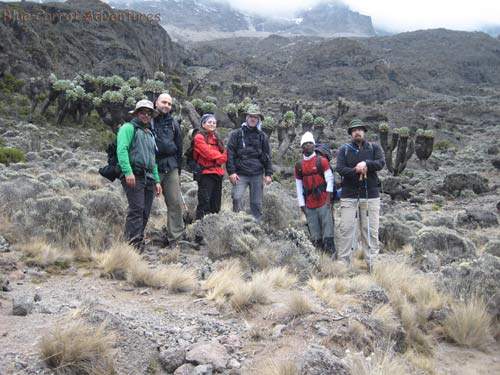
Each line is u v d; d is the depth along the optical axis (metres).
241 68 127.31
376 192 6.87
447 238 7.98
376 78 128.12
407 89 122.56
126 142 5.95
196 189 9.30
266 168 7.65
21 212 6.28
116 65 51.94
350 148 6.80
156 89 24.23
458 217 13.40
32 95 28.58
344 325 4.22
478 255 8.00
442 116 68.44
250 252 6.20
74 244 5.98
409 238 9.22
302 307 4.45
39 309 3.98
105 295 4.70
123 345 3.57
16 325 3.64
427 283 6.02
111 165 6.16
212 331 4.10
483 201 19.64
